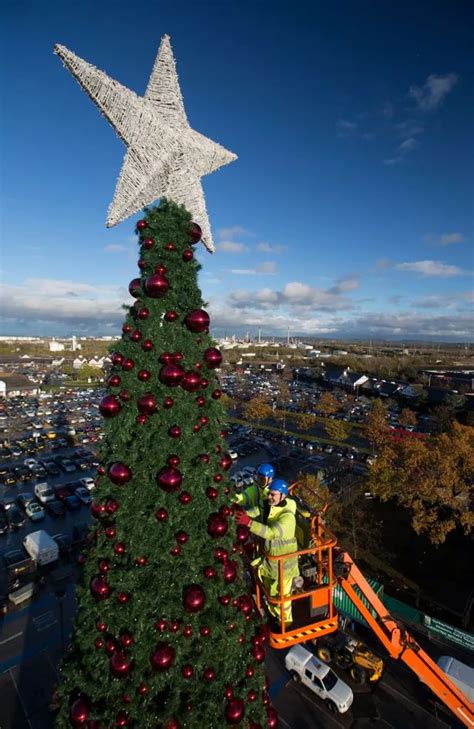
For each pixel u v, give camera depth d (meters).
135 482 4.34
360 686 16.14
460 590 21.81
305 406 73.31
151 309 4.71
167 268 4.84
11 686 15.94
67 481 40.00
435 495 23.75
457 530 27.30
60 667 4.35
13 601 20.77
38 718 14.66
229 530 4.70
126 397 4.45
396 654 8.38
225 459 4.96
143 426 4.42
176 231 4.96
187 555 4.29
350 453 47.97
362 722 14.62
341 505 26.95
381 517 28.97
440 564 24.09
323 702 15.41
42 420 65.94
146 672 3.99
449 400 58.91
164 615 4.07
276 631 5.62
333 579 6.45
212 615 4.31
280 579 5.26
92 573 4.41
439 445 26.77
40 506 31.95
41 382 110.12
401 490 25.05
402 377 94.56
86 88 5.46
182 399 4.58
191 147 6.11
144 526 4.22
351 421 64.44
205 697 4.11
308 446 51.19
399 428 55.75
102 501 4.45
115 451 4.44
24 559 24.42
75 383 108.25
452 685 9.38
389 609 19.86
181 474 4.36
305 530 6.79
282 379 103.56
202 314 4.80
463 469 24.78
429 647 17.88
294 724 14.58
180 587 4.22
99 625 4.16
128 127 5.57
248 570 6.23
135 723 3.87
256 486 6.36
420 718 14.76
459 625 19.31
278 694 15.82
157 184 5.86
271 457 47.75
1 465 44.53
